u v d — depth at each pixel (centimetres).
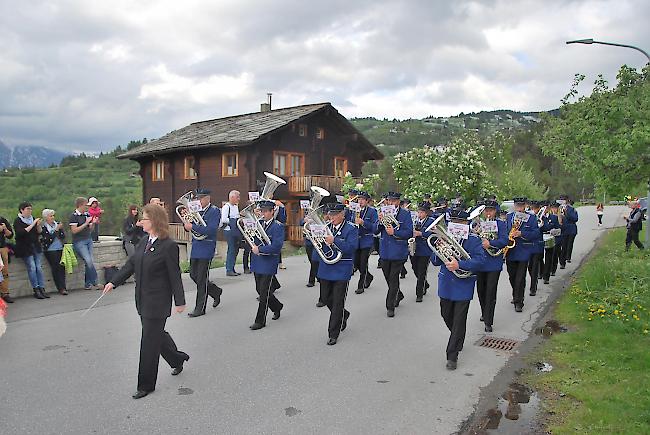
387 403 520
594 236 2273
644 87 972
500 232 790
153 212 529
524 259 914
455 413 498
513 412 500
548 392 545
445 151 2286
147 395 534
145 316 528
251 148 2295
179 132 2947
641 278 962
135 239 1155
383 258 888
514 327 812
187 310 905
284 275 1291
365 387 561
